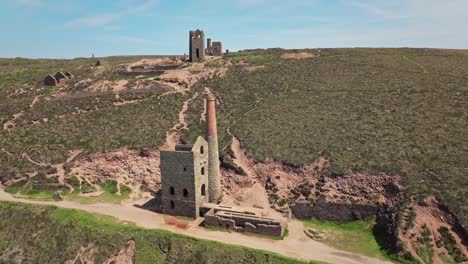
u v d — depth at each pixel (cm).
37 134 7319
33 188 6019
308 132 6400
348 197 5038
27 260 4559
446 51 11575
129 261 4422
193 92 9025
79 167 6338
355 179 5141
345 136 6088
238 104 8144
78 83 10031
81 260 4447
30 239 4822
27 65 14138
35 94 9531
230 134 6812
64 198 5750
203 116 7631
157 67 10844
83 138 7000
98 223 4891
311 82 8938
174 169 5156
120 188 6012
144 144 6531
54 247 4638
